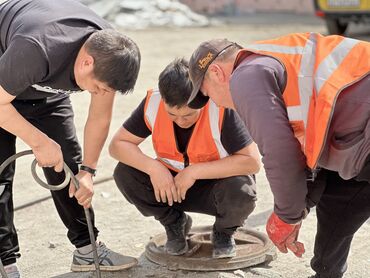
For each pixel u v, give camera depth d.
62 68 3.58
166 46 14.10
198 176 4.22
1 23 3.75
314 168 3.17
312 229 5.14
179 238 4.54
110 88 3.55
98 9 17.70
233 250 4.46
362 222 3.76
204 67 3.29
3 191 4.11
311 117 3.16
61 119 4.24
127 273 4.49
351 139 3.19
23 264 4.74
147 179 4.41
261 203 5.77
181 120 4.13
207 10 20.50
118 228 5.31
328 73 3.18
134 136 4.39
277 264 4.55
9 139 4.10
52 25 3.54
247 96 3.08
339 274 3.97
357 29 16.06
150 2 18.33
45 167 4.13
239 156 4.20
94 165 4.21
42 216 5.62
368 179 3.28
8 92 3.51
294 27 17.12
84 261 4.49
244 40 14.83
